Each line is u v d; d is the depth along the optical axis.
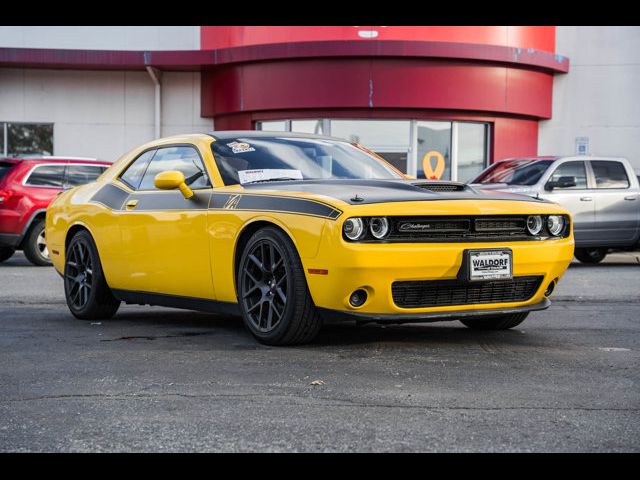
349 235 4.64
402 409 3.61
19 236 11.96
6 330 5.95
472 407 3.64
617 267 12.19
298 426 3.36
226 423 3.40
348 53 17.47
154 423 3.41
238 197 5.29
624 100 19.25
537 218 5.18
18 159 12.30
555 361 4.70
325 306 4.79
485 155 18.80
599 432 3.28
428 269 4.74
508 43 18.38
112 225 6.21
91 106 20.00
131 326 6.16
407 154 18.31
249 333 5.74
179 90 19.84
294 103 17.94
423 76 17.77
